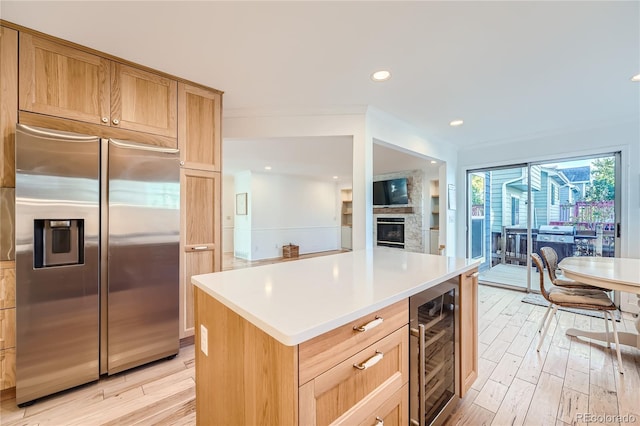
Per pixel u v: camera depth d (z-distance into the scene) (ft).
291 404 2.47
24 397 5.30
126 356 6.43
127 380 6.26
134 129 6.73
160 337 6.92
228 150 14.42
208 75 7.30
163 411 5.32
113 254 6.18
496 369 6.75
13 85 5.37
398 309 3.69
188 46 6.03
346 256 6.89
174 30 5.48
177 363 6.97
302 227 25.79
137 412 5.28
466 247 15.21
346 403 2.94
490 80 7.52
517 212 13.80
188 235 7.68
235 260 22.86
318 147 13.71
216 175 8.19
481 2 4.74
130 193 6.38
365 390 3.17
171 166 7.04
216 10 4.93
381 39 5.79
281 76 7.34
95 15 5.02
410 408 3.89
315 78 7.47
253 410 2.96
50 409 5.31
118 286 6.27
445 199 14.47
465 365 5.34
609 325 9.29
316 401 2.64
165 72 7.13
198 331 4.25
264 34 5.62
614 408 5.35
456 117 10.37
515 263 13.92
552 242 12.76
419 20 5.21
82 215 5.75
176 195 7.13
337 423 2.83
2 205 5.37
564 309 10.98
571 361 7.09
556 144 12.22
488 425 4.96
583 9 4.88
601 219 11.46
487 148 14.32
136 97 6.78
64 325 5.66
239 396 3.20
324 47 6.08
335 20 5.22
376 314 3.32
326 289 3.83
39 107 5.59
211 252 8.11
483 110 9.66
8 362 5.38
